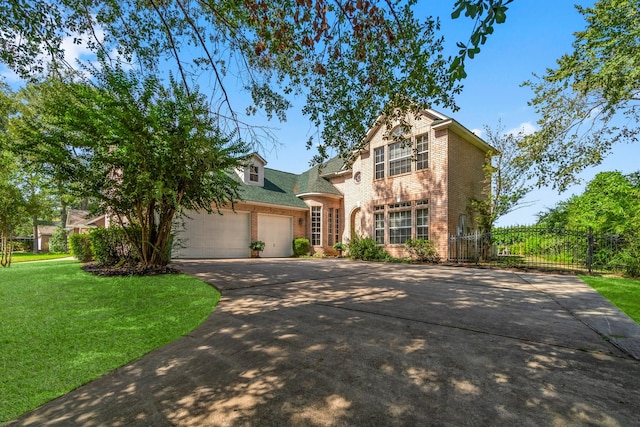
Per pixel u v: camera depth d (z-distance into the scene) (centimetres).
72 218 3169
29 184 1217
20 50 497
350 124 620
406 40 491
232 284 748
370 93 590
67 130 784
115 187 843
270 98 627
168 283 729
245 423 212
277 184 2086
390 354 324
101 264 1049
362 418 212
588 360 306
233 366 306
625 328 409
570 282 803
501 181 1652
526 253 1572
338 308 526
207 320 466
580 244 1183
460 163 1488
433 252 1356
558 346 344
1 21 458
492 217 1494
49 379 290
